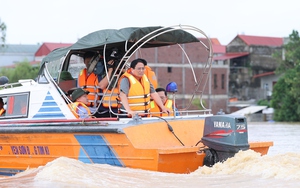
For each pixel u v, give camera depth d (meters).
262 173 12.36
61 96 15.80
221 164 13.43
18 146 15.73
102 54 16.30
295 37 89.06
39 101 15.89
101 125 14.35
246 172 12.69
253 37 125.75
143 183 12.11
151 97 16.22
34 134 15.22
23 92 16.17
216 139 14.02
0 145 16.08
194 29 15.36
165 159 13.45
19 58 152.62
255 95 120.44
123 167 13.81
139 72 15.24
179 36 16.23
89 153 14.38
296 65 81.81
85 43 15.53
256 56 122.06
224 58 114.56
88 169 13.28
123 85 15.04
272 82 120.31
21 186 12.02
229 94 119.31
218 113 16.17
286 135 37.97
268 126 55.72
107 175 12.84
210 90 105.31
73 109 15.38
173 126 14.90
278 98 78.19
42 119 15.68
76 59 17.78
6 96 16.42
